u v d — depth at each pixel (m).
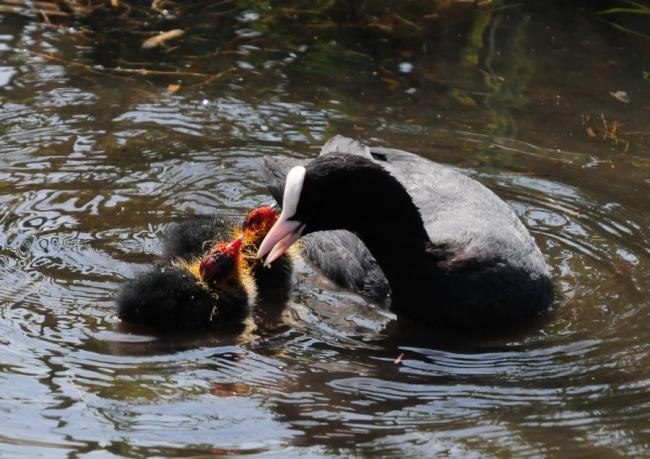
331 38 17.06
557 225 12.40
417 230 10.78
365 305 11.17
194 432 8.47
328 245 11.98
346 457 8.17
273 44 16.78
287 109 14.93
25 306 10.36
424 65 16.33
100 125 14.21
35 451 8.09
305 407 8.95
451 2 18.36
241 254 11.18
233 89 15.39
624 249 11.94
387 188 10.60
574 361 9.84
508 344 10.27
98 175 13.02
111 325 10.20
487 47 16.89
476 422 8.75
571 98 15.51
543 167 13.70
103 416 8.64
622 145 14.28
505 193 13.04
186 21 17.41
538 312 10.82
